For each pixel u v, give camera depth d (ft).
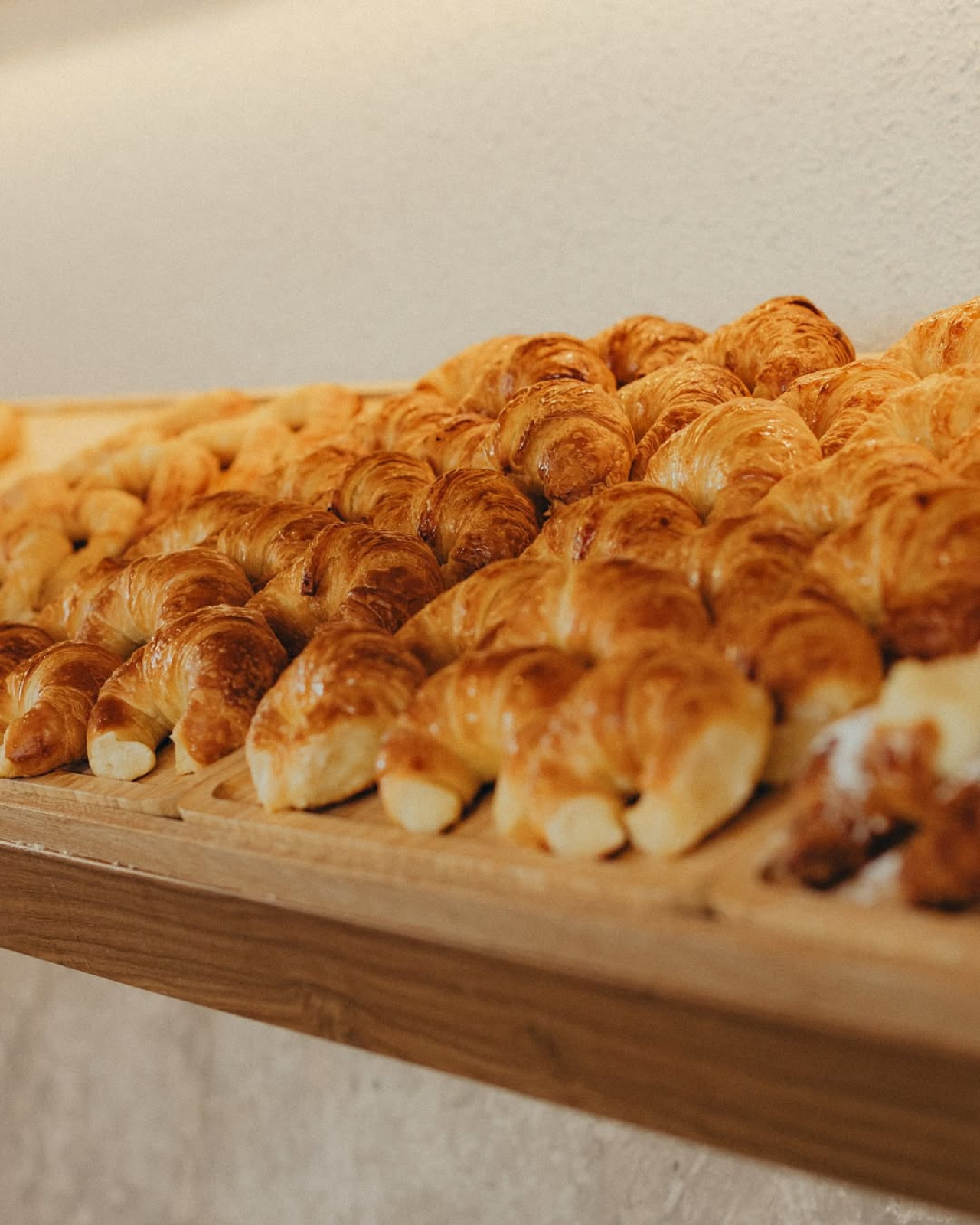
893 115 4.45
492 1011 2.93
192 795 3.28
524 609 3.10
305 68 5.82
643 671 2.82
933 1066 2.59
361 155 5.80
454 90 5.42
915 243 4.52
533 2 5.08
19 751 3.56
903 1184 2.64
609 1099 2.85
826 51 4.50
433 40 5.40
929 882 2.59
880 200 4.54
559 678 2.95
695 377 3.84
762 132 4.70
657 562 3.20
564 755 2.85
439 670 3.26
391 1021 3.06
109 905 3.45
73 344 7.30
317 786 3.13
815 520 3.17
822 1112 2.68
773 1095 2.71
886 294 4.63
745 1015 2.70
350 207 5.93
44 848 3.55
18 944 3.67
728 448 3.42
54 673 3.67
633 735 2.80
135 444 5.36
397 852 2.97
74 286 7.13
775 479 3.35
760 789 2.88
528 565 3.30
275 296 6.38
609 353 4.33
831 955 2.61
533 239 5.45
